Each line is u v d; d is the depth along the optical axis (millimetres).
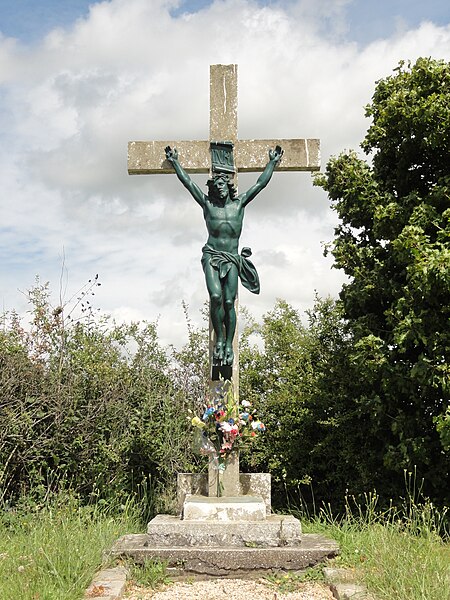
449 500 8117
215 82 7871
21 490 8555
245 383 10398
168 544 6082
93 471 8922
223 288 7082
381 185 9023
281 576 5730
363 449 9172
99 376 9289
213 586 5539
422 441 7996
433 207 8109
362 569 5457
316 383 9742
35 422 8570
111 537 6762
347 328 9523
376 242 9227
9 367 8766
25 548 6137
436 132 8078
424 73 8492
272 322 10906
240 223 7270
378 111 9078
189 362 10453
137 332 10422
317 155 7711
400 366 8164
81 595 4836
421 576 4906
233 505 6410
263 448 9844
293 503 9641
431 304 7855
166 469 9359
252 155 7738
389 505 8508
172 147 7770
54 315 9672
